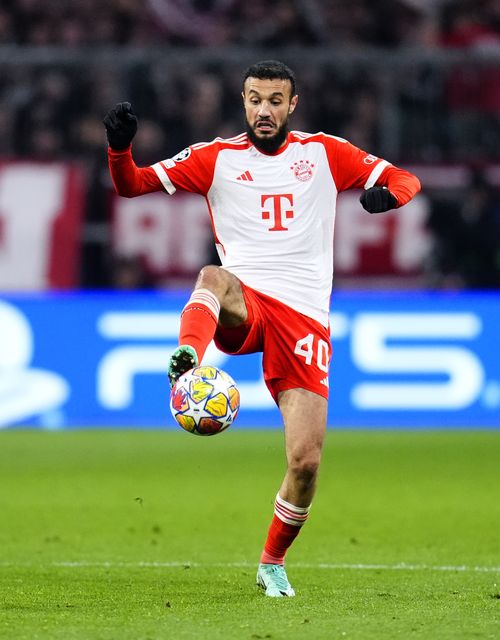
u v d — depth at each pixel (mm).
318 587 21828
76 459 47188
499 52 60594
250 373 57656
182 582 22281
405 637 16609
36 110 60312
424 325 57062
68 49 63094
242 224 20891
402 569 24359
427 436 54281
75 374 57062
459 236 58812
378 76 60500
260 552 26969
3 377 56781
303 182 20969
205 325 19297
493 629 17266
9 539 28875
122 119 19781
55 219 57469
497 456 47938
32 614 18625
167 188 20969
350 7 66812
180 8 66000
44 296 56938
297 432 20062
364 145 60594
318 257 20953
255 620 17969
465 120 60000
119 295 56875
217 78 60531
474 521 32438
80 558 25766
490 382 57156
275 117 20609
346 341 57250
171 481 41344
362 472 43500
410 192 20844
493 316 57031
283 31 65438
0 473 43281
